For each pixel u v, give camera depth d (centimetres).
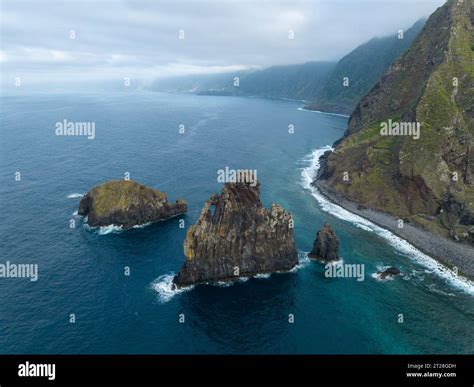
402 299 7812
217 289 7906
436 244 10131
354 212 12244
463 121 13012
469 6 17400
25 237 9650
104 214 10338
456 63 14962
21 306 7112
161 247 9375
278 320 7038
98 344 6294
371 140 15362
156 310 7162
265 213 8512
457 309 7550
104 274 8206
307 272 8644
